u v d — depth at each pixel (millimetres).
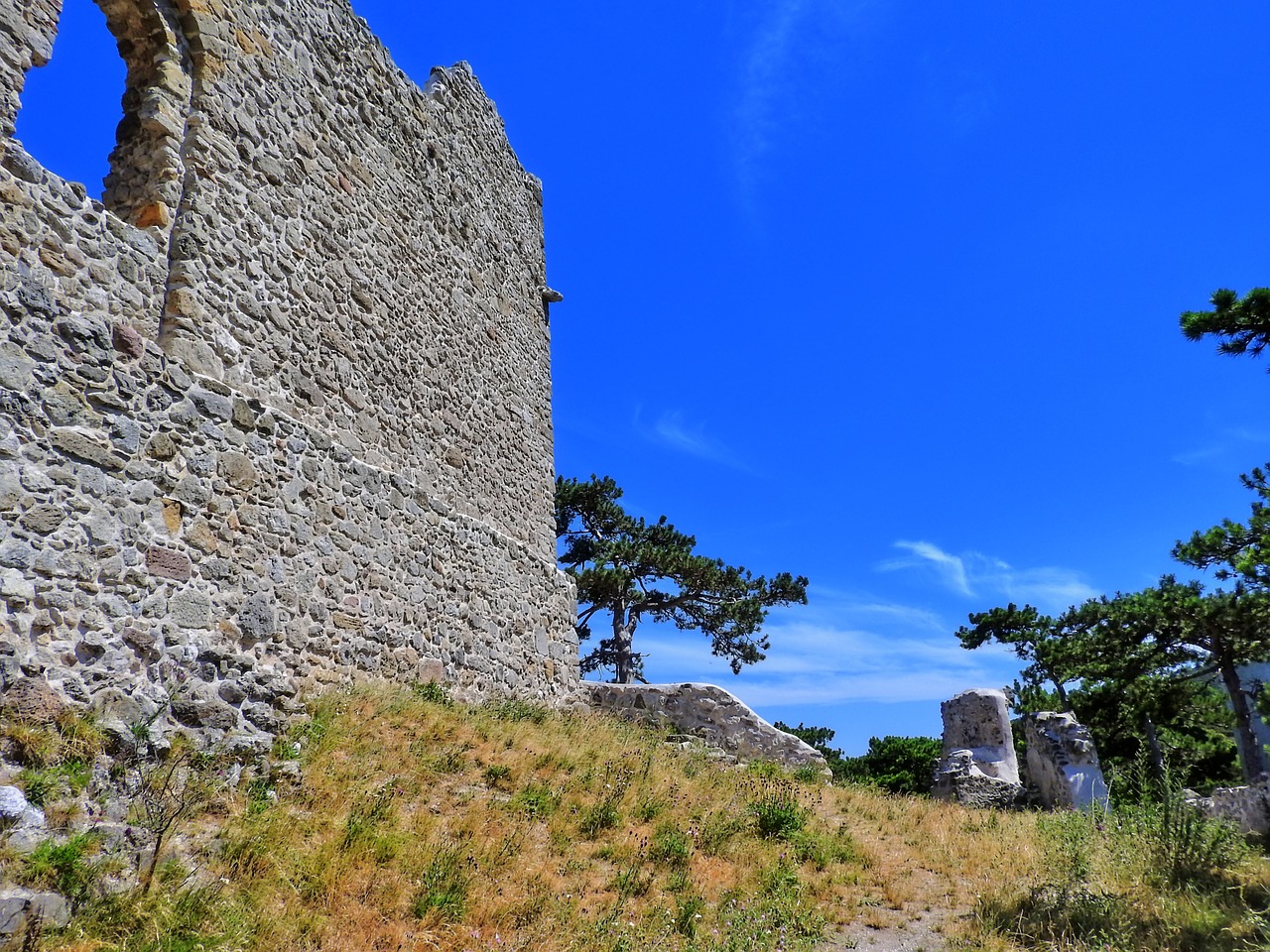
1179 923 6500
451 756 8383
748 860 8094
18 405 6027
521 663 13781
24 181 6445
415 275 12508
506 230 15719
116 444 6777
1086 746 15453
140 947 4387
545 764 9195
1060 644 26234
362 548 10211
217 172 8727
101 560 6453
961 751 16562
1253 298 8305
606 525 27188
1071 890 7379
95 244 7094
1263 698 14102
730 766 13266
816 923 6934
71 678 5977
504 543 13898
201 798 5801
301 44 10453
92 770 5293
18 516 5871
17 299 6195
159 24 8406
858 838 9961
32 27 6727
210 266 8453
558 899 6328
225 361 8492
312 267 10156
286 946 4883
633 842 7816
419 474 11945
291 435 9148
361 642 9922
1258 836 9758
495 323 14867
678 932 6281
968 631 28859
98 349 6758
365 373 11000
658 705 15672
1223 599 19656
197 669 6977
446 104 14109
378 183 11844
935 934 7066
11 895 4254
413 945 5266
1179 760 25656
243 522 8180
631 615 26016
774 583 26844
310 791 6605
